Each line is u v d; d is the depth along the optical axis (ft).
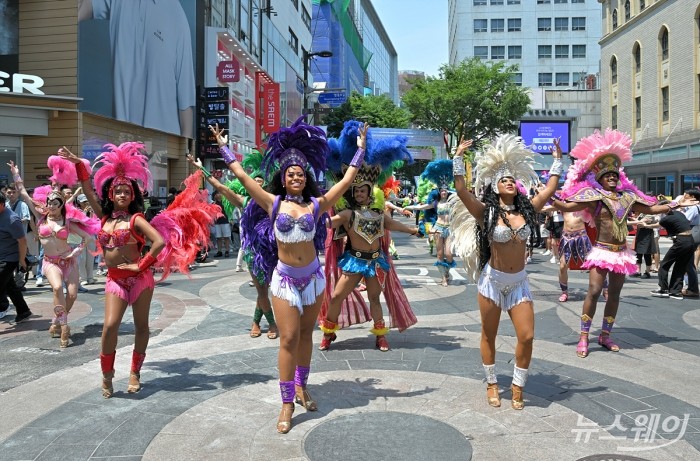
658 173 115.55
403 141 20.24
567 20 238.07
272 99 109.09
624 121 134.62
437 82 116.06
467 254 15.90
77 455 12.31
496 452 12.31
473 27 241.76
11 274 24.90
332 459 11.98
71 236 22.49
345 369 18.28
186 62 73.77
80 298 31.78
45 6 52.60
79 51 52.70
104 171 16.43
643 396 15.79
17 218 24.53
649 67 122.62
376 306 20.53
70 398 15.80
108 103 55.77
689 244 30.78
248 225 15.64
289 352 13.65
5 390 16.58
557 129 113.60
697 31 106.42
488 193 15.31
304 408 14.90
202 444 12.80
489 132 114.83
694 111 107.14
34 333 23.57
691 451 12.39
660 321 25.54
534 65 238.89
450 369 18.25
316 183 15.08
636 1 128.26
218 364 18.97
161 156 69.00
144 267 15.51
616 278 20.31
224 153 14.32
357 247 19.88
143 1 61.77
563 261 29.43
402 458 12.01
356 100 149.07
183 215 17.26
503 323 24.68
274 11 127.95
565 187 21.71
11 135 50.44
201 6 79.71
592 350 20.62
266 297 21.80
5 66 52.95
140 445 12.80
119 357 19.76
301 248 14.12
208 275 40.40
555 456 12.13
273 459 12.03
